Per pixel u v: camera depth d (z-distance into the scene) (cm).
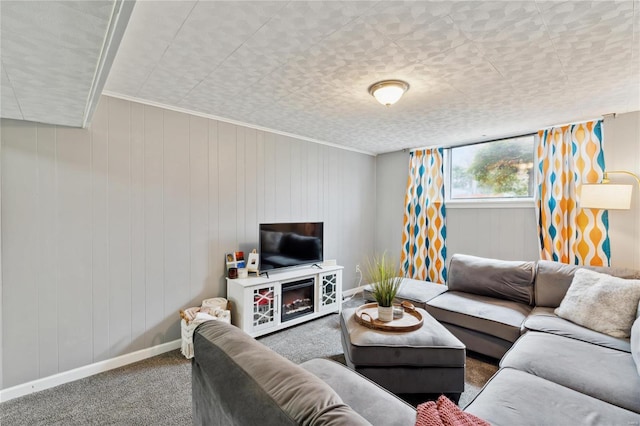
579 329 215
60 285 222
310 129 354
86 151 232
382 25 157
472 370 246
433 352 203
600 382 152
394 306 269
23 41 120
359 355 203
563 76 215
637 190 280
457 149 423
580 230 311
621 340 199
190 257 289
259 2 138
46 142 216
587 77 217
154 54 184
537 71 208
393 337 210
